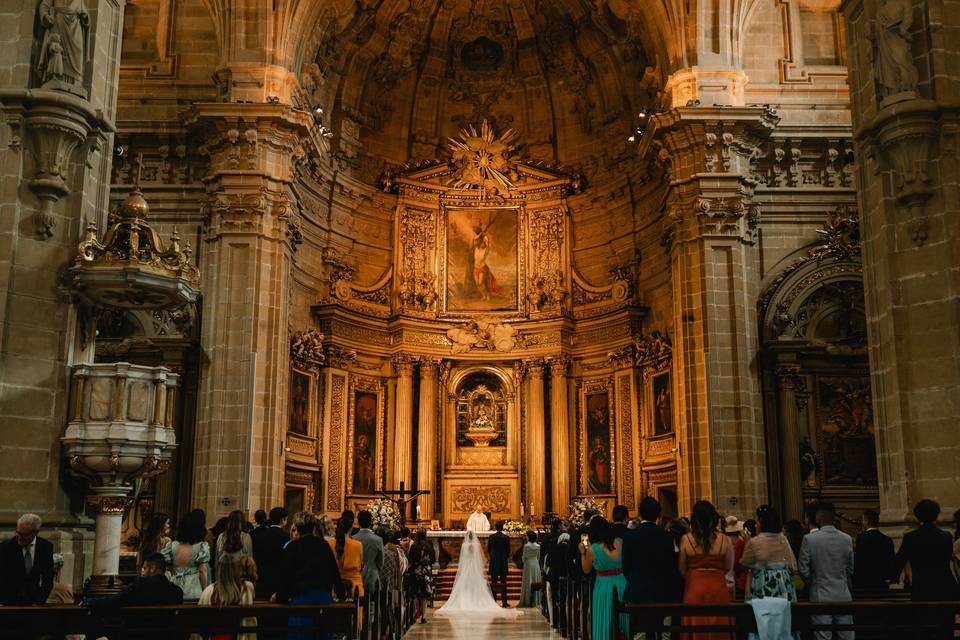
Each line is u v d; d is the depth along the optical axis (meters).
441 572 25.00
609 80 28.55
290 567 9.06
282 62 23.33
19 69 12.41
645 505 9.74
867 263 13.22
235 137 22.52
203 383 21.94
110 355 22.34
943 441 11.87
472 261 29.62
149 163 23.78
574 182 29.34
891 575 10.31
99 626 7.86
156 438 12.31
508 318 29.25
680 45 23.39
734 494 21.19
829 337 23.05
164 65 24.50
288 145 22.98
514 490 28.44
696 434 21.72
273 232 22.69
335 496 26.61
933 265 12.24
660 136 23.06
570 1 27.84
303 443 25.30
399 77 29.55
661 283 26.30
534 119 30.23
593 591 11.19
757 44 24.47
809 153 23.64
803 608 8.16
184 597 9.84
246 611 7.86
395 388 28.48
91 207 13.02
